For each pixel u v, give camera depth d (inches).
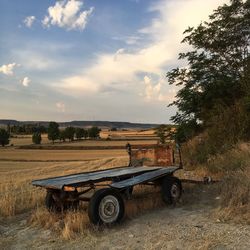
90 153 2955.2
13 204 373.7
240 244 244.1
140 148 434.6
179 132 817.5
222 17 842.2
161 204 359.6
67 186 305.6
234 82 786.8
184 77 839.7
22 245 279.1
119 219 303.7
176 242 256.1
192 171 559.5
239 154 511.2
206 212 325.7
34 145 4264.3
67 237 279.9
